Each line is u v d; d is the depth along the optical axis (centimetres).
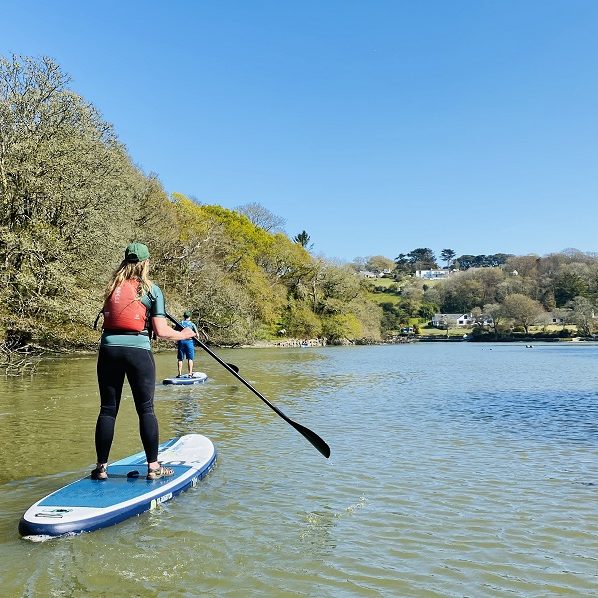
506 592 354
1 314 1816
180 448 675
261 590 351
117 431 838
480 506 524
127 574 369
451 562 398
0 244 1873
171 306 3550
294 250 6875
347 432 905
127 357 514
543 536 450
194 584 357
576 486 595
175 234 4356
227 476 611
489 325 10569
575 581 370
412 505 525
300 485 582
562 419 1076
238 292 5116
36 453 695
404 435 885
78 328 2153
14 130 1983
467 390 1647
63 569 374
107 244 2138
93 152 2303
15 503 506
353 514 496
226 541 427
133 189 3148
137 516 477
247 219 6762
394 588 357
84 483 523
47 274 1862
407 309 12650
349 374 2209
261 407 1138
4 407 1078
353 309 7181
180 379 1577
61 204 2059
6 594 340
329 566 388
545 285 11562
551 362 3428
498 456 739
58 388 1402
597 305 9975
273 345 5834
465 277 13525
